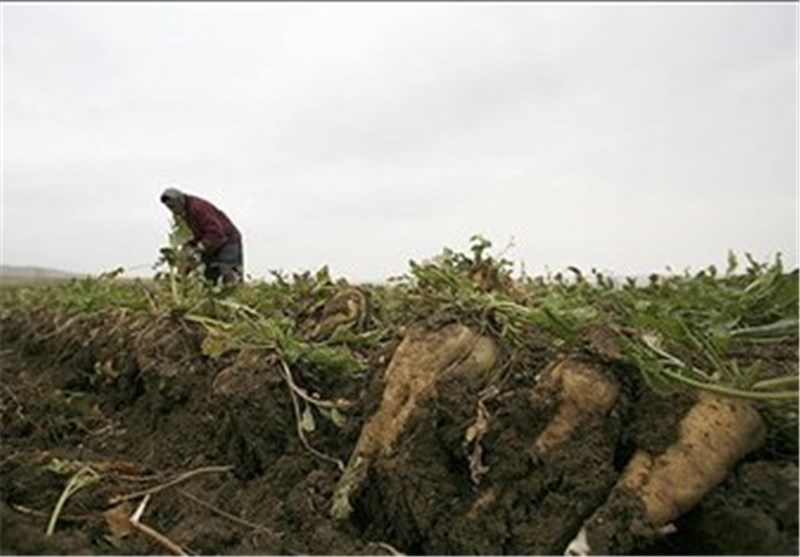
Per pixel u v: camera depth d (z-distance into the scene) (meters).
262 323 3.50
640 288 3.67
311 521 2.63
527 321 2.70
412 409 2.60
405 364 2.69
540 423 2.32
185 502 2.96
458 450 2.44
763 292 2.62
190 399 3.95
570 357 2.44
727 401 2.18
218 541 2.60
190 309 4.58
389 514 2.51
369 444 2.66
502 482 2.27
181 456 3.53
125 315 5.48
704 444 2.12
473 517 2.25
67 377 5.67
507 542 2.19
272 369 3.26
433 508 2.37
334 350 3.28
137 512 2.76
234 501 2.91
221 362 3.93
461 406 2.48
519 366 2.62
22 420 4.29
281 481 2.90
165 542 2.56
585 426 2.28
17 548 2.43
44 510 2.98
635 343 2.41
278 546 2.54
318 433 3.06
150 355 4.39
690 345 2.35
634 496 2.09
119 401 4.83
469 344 2.67
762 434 2.19
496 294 2.93
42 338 7.24
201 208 8.13
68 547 2.46
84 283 7.00
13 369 6.70
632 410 2.32
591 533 2.07
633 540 2.04
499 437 2.33
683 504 2.09
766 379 2.42
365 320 3.79
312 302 4.20
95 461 3.59
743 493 2.07
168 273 5.21
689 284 3.27
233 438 3.24
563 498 2.17
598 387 2.30
